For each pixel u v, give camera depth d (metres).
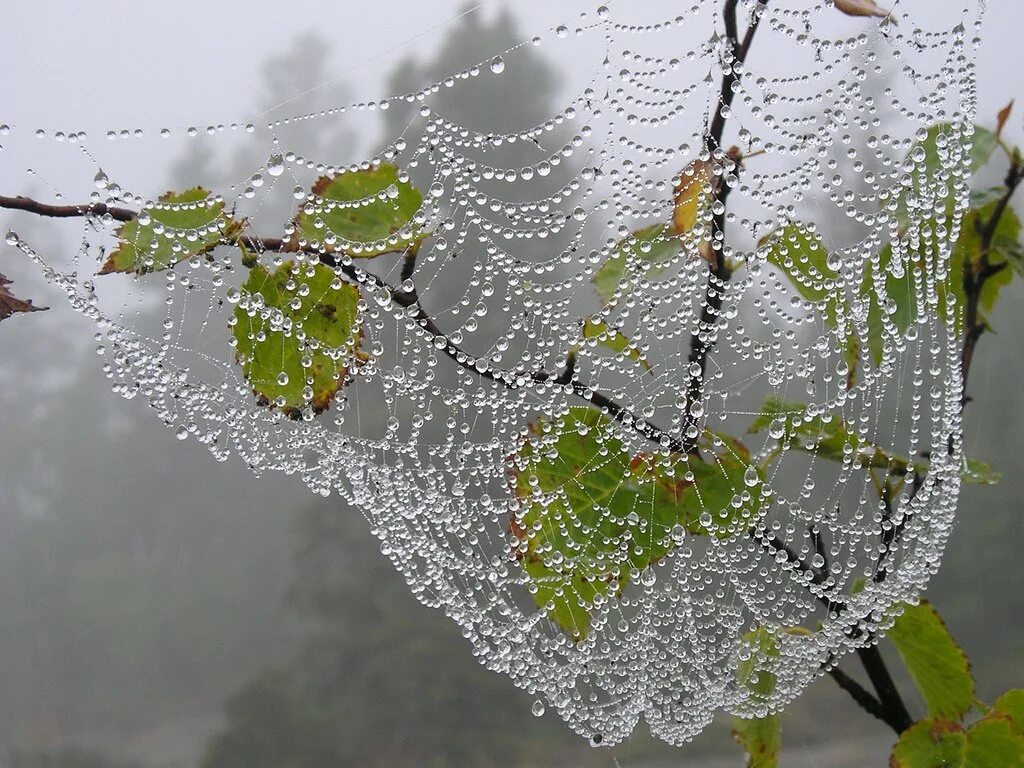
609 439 0.62
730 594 0.69
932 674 0.64
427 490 0.69
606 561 0.61
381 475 0.69
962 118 0.66
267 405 0.61
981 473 0.65
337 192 0.61
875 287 0.65
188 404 0.67
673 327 0.69
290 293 0.60
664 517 0.61
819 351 0.67
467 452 0.69
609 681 0.68
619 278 0.64
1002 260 0.68
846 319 0.65
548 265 0.69
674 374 0.68
